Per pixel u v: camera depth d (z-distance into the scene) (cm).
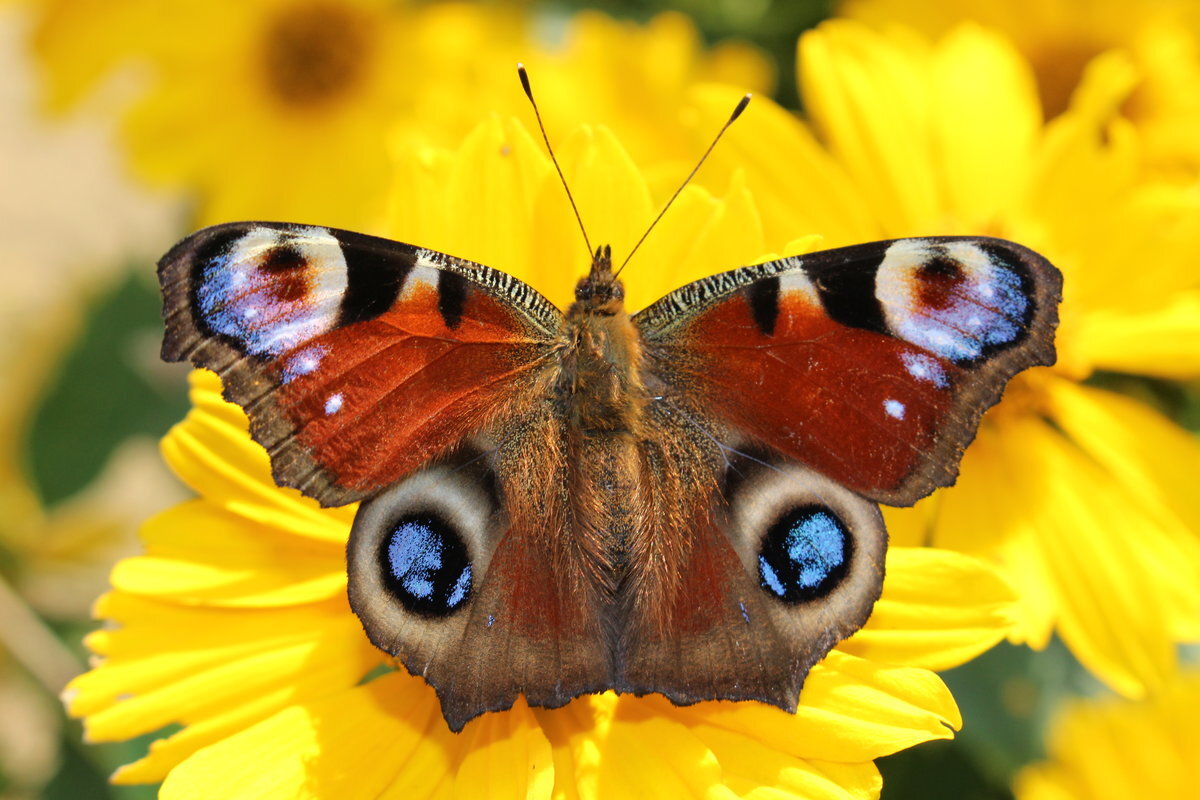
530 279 25
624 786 23
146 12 33
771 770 23
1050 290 23
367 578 23
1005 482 27
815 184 27
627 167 25
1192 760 28
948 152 28
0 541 31
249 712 24
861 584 23
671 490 24
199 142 34
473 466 24
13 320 33
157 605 24
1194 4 32
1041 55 32
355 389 23
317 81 33
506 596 23
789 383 24
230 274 23
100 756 27
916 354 23
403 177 25
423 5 34
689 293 24
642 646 23
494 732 24
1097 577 26
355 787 24
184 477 24
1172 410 28
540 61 31
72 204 64
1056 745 27
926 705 23
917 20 31
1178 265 27
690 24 32
